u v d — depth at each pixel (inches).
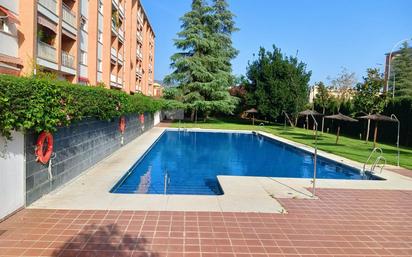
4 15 585.0
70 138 314.3
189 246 171.8
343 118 729.0
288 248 175.3
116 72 1248.2
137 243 172.6
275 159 641.6
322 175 494.9
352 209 253.8
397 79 1798.7
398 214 245.4
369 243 187.5
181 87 1427.2
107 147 477.7
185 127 1207.6
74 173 329.1
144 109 839.7
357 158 567.8
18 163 213.8
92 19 981.8
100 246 166.9
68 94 277.9
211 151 727.1
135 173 440.1
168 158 619.5
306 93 1414.9
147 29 2043.6
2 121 186.2
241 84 1651.1
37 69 613.0
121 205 237.1
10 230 183.3
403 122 869.2
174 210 230.4
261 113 1478.8
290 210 244.1
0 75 192.9
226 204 251.4
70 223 197.3
